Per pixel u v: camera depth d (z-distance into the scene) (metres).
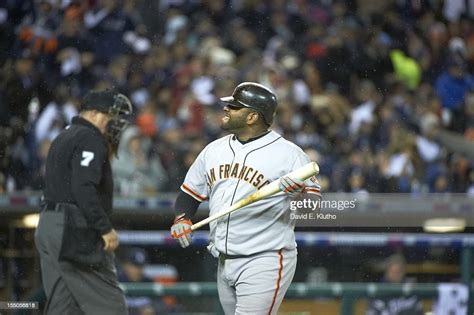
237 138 17.23
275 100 17.06
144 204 23.81
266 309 16.62
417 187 33.22
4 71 35.50
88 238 18.59
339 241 22.36
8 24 38.75
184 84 38.34
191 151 31.80
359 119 37.38
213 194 17.02
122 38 40.12
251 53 41.25
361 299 21.72
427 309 21.44
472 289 20.92
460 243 22.23
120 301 19.09
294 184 15.95
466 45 45.75
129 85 37.97
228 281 17.06
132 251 23.95
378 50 42.88
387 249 24.97
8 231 22.58
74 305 19.12
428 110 39.22
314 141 34.91
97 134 18.72
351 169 32.09
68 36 38.88
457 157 35.72
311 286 20.23
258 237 16.58
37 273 22.30
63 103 35.16
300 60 42.62
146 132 33.69
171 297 22.19
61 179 18.64
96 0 40.59
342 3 45.47
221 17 44.09
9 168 30.06
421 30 45.38
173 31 42.72
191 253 24.11
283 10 44.53
